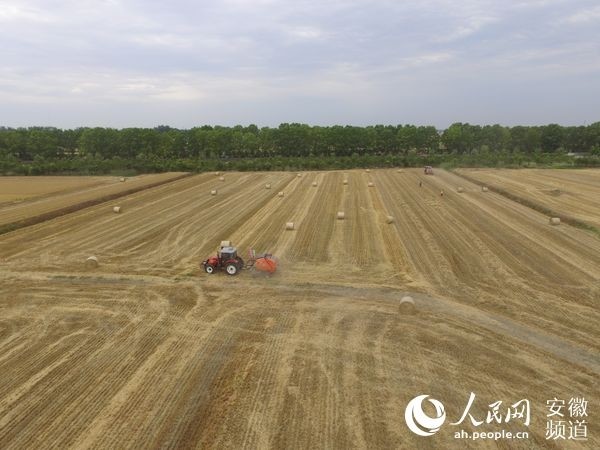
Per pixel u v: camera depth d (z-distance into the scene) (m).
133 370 12.66
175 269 21.41
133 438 9.91
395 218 31.48
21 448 9.64
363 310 16.64
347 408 10.89
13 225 29.64
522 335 14.55
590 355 13.30
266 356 13.39
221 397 11.36
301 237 26.77
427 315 16.12
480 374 12.35
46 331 15.13
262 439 9.83
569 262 21.34
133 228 29.48
